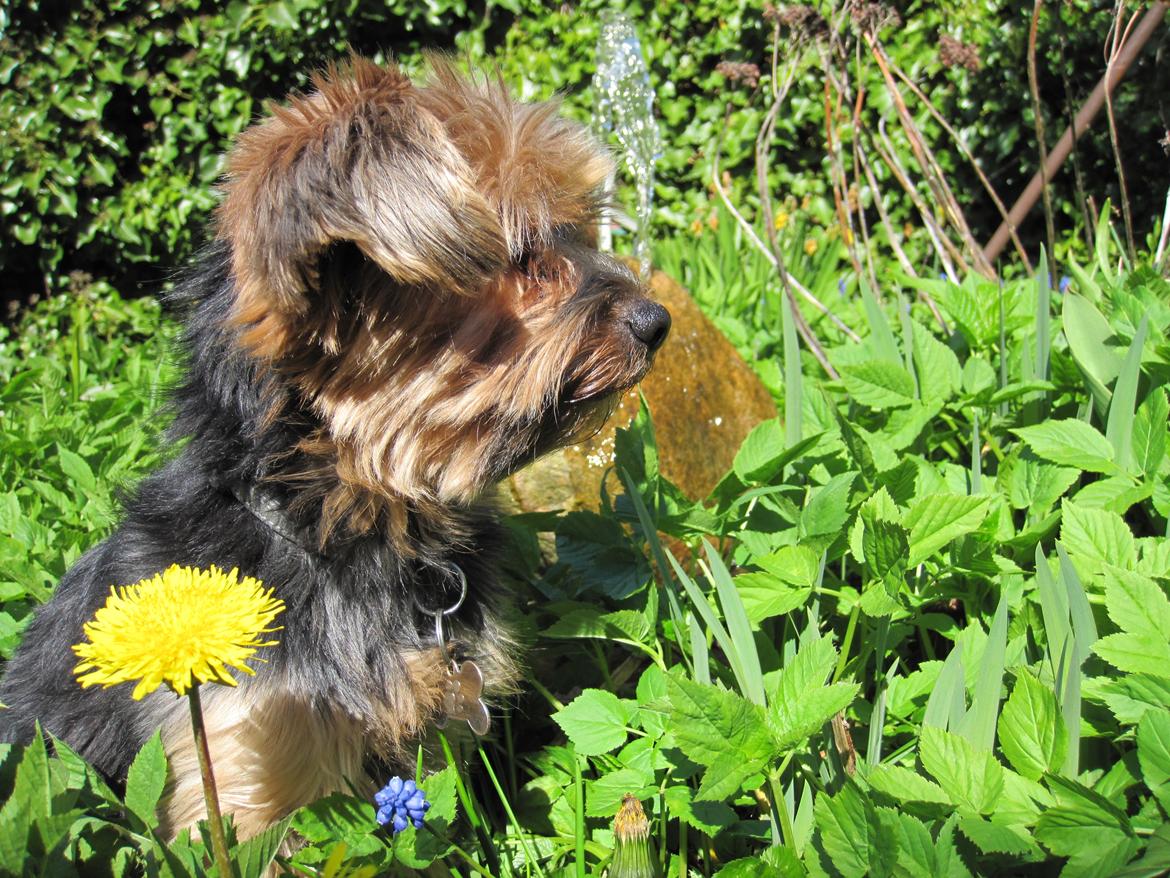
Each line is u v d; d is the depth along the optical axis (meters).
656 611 0.60
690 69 1.49
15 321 1.51
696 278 1.26
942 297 0.80
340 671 0.55
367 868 0.45
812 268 1.30
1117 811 0.43
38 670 0.60
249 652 0.40
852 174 1.44
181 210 1.49
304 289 0.48
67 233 1.49
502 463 0.57
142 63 1.45
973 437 0.66
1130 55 0.88
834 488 0.58
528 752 0.67
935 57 1.34
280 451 0.55
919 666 0.60
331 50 1.49
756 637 0.61
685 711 0.47
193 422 0.57
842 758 0.51
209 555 0.55
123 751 0.57
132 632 0.39
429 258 0.48
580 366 0.56
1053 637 0.51
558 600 0.68
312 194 0.48
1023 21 1.30
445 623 0.59
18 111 1.42
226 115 1.49
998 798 0.46
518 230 0.55
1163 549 0.54
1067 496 0.66
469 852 0.59
